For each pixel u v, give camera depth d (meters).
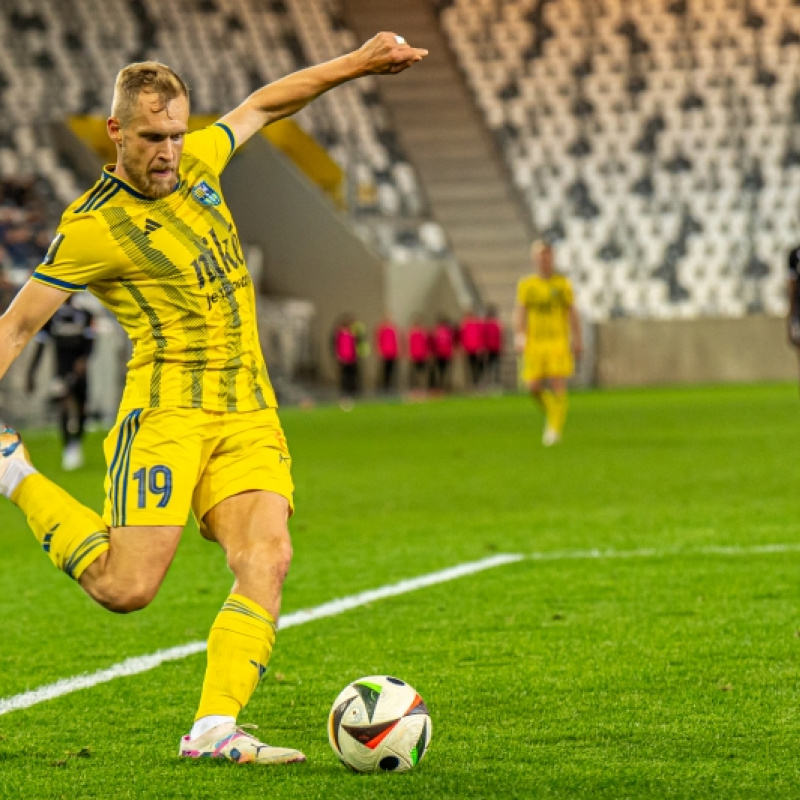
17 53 102.88
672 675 14.07
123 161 10.68
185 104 10.52
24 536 28.02
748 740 11.52
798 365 102.44
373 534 26.02
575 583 19.97
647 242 110.56
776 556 21.95
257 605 10.84
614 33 115.94
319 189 101.56
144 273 10.82
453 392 101.75
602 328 104.19
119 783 10.57
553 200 111.44
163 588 20.80
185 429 10.98
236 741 10.88
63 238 10.68
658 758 11.01
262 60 109.31
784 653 15.02
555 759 11.02
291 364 95.00
